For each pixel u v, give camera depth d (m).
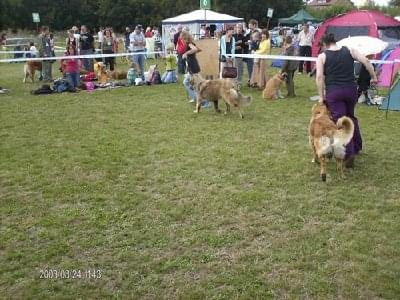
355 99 6.38
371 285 3.72
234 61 14.23
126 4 51.31
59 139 8.23
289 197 5.53
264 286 3.74
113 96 12.84
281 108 10.86
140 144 7.83
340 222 4.88
